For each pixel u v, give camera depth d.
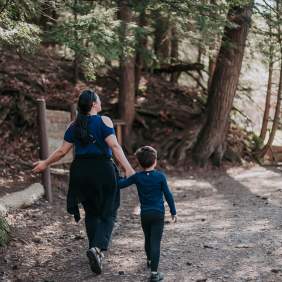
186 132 13.78
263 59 14.14
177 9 8.83
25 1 6.77
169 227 6.91
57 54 15.91
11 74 13.38
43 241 6.04
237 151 14.48
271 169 13.61
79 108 4.79
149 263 4.99
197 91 16.53
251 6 10.62
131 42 9.34
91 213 4.92
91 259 4.66
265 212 7.72
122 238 6.30
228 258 5.32
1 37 6.44
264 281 4.57
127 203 8.89
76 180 4.69
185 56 18.38
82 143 4.67
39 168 4.93
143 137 13.76
